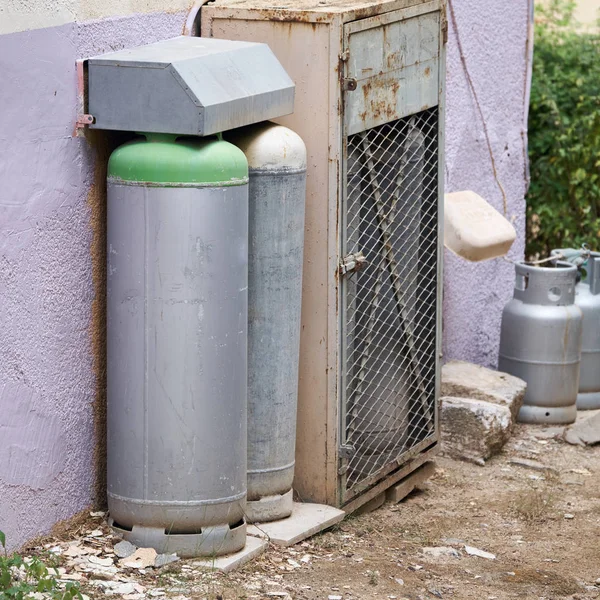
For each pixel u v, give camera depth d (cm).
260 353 501
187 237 448
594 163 910
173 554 470
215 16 520
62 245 464
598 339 766
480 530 569
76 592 407
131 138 489
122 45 488
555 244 941
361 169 526
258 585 465
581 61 933
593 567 530
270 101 478
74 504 489
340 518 533
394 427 573
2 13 420
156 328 454
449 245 684
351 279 530
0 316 433
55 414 470
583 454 695
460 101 752
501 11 794
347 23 497
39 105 442
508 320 740
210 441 464
